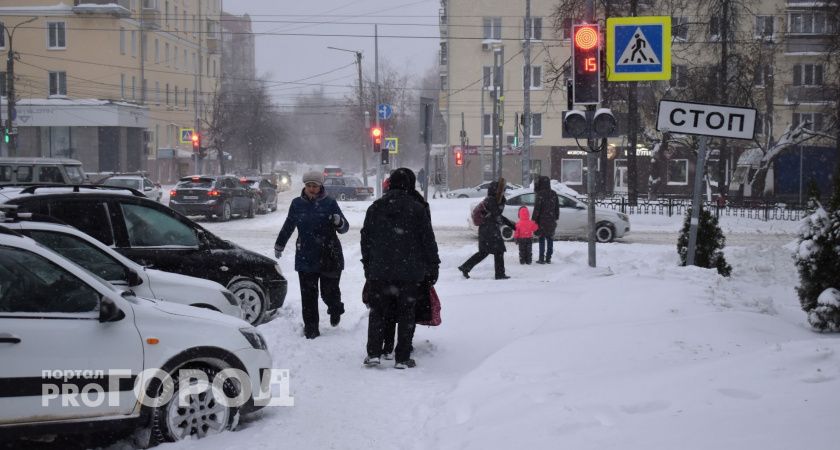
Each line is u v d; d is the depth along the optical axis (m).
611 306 9.27
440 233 26.89
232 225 30.11
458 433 5.68
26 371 5.44
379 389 7.41
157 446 5.80
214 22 84.44
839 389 5.30
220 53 89.38
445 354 8.83
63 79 60.78
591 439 4.98
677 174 60.66
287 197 58.34
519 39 58.81
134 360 5.77
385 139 39.41
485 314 10.12
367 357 8.28
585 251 19.45
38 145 60.16
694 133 10.78
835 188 8.88
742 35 41.22
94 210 9.60
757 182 45.69
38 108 59.16
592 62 12.73
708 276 10.59
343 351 9.00
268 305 10.72
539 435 5.21
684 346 7.34
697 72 39.25
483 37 61.50
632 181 36.59
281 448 5.77
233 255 10.48
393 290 8.20
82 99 60.31
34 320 5.54
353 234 26.38
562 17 33.78
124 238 9.70
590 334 7.85
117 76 61.53
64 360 5.55
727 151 57.53
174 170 74.75
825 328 8.52
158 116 69.88
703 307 8.96
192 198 30.28
